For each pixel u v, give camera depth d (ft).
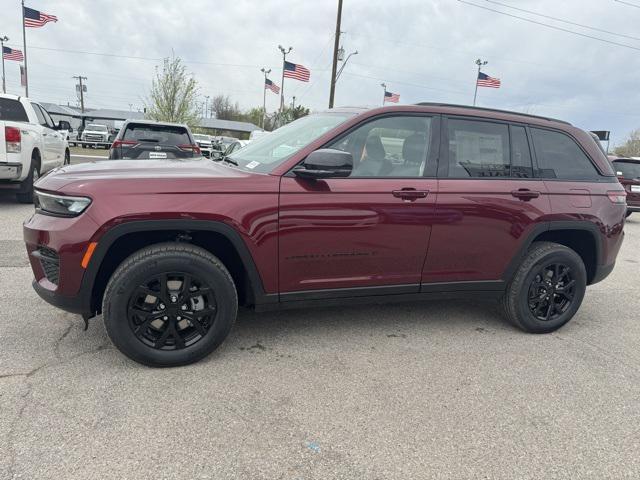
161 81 113.60
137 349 9.64
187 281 9.76
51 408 8.30
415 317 13.83
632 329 14.05
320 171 10.07
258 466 7.23
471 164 11.89
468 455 7.78
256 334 11.99
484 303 15.47
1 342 10.65
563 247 12.87
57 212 9.41
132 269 9.33
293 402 8.98
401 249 11.23
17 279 14.79
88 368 9.74
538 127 12.91
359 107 12.01
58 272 9.32
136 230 9.25
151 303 9.72
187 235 10.13
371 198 10.69
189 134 33.19
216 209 9.62
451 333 12.80
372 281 11.28
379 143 11.16
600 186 13.37
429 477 7.22
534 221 12.34
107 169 10.25
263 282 10.41
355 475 7.17
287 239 10.25
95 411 8.30
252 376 9.86
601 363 11.51
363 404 9.05
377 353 11.28
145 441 7.61
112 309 9.34
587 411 9.31
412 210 11.07
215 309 10.08
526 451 7.97
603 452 8.08
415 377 10.23
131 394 8.91
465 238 11.75
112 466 7.02
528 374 10.70
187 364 10.12
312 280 10.78
